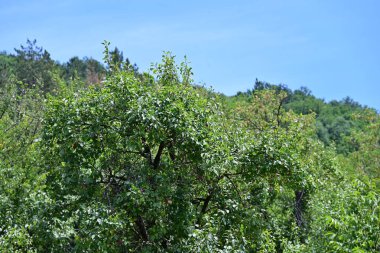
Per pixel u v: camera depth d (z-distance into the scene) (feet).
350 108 274.36
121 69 45.24
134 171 37.63
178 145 37.73
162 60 43.11
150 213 34.71
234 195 40.96
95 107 36.81
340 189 59.72
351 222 27.91
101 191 38.58
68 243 39.50
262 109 90.48
